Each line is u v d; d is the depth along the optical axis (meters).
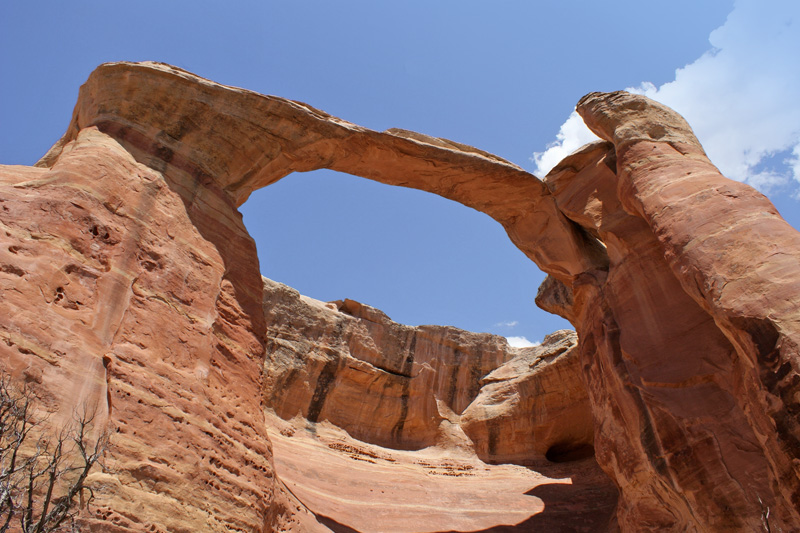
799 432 8.67
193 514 8.91
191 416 9.98
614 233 14.94
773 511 9.39
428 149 16.33
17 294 8.95
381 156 16.41
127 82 13.61
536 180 17.14
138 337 10.12
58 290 9.52
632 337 13.36
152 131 13.45
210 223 13.21
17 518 6.92
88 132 12.52
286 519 11.47
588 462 20.66
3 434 7.12
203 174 13.76
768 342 9.33
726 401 11.02
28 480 7.31
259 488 10.51
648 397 12.06
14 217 9.76
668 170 13.38
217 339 11.62
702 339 12.07
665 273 13.56
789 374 8.90
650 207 12.86
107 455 8.38
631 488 12.30
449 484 18.92
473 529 15.38
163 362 10.23
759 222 10.88
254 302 13.22
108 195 11.33
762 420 9.52
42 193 10.40
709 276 10.62
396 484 18.16
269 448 11.52
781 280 9.76
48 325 9.01
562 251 16.98
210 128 14.25
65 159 11.45
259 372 12.41
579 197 16.42
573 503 17.30
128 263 10.80
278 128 15.05
